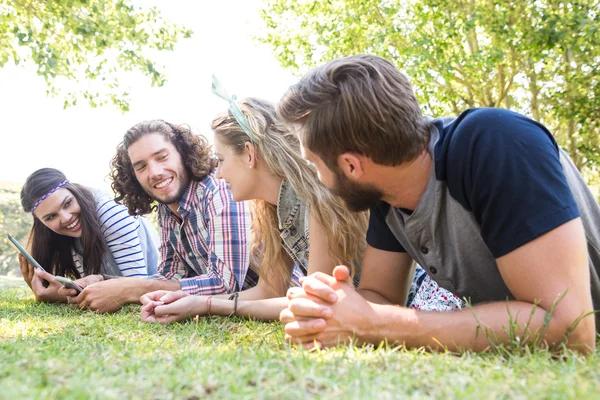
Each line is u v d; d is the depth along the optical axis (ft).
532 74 30.71
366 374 3.75
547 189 4.58
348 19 29.40
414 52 27.71
